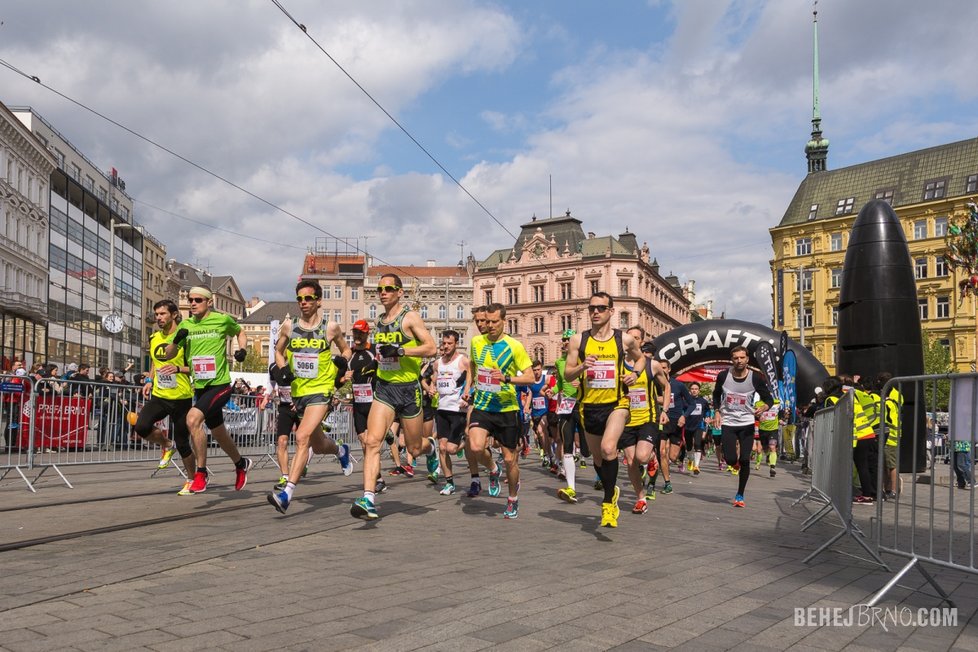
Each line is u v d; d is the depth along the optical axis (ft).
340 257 367.25
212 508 24.30
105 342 213.46
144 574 14.64
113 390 36.14
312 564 16.02
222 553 16.78
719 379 32.24
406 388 22.93
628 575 16.05
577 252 285.64
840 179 216.13
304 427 22.75
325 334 23.24
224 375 27.73
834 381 38.78
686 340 72.08
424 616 12.17
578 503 30.30
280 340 23.84
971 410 14.53
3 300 145.89
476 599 13.39
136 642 10.46
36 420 32.68
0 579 14.10
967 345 188.85
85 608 12.15
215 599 12.89
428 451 35.55
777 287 221.05
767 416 44.57
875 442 35.19
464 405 28.99
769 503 33.12
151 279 283.79
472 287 342.03
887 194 204.64
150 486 31.35
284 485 22.36
